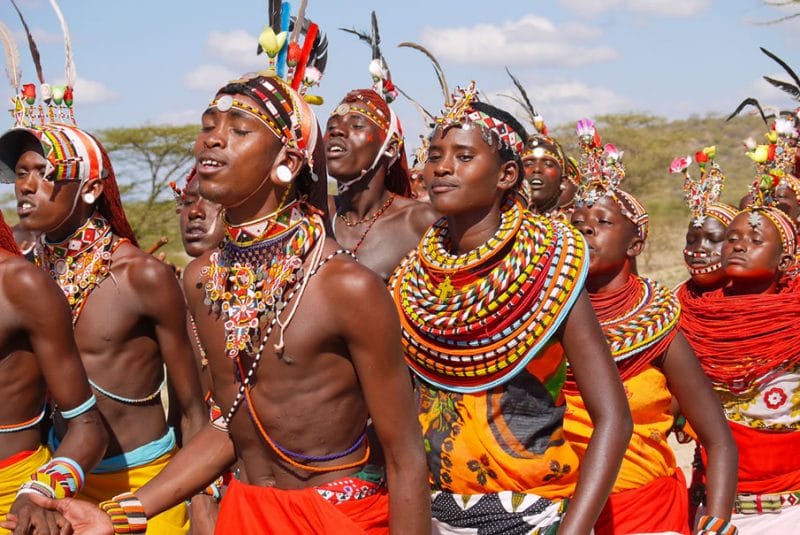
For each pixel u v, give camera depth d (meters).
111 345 9.60
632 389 8.98
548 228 7.70
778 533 10.99
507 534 7.75
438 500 8.01
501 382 7.69
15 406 8.40
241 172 6.56
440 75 7.96
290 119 6.66
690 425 9.16
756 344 10.90
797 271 11.73
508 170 7.82
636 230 9.95
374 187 12.59
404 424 6.62
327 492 6.74
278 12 7.14
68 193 9.32
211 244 12.28
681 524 8.99
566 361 7.95
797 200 15.34
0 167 9.55
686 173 12.93
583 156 10.16
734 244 11.42
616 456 7.35
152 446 9.88
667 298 9.29
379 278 6.60
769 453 11.01
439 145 7.82
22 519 7.14
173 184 12.55
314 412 6.68
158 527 9.69
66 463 7.97
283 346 6.59
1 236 8.59
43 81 9.94
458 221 7.92
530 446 7.73
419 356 7.95
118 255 9.68
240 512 6.87
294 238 6.60
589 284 9.96
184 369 9.89
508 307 7.54
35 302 8.10
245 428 6.93
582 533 7.19
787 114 16.12
